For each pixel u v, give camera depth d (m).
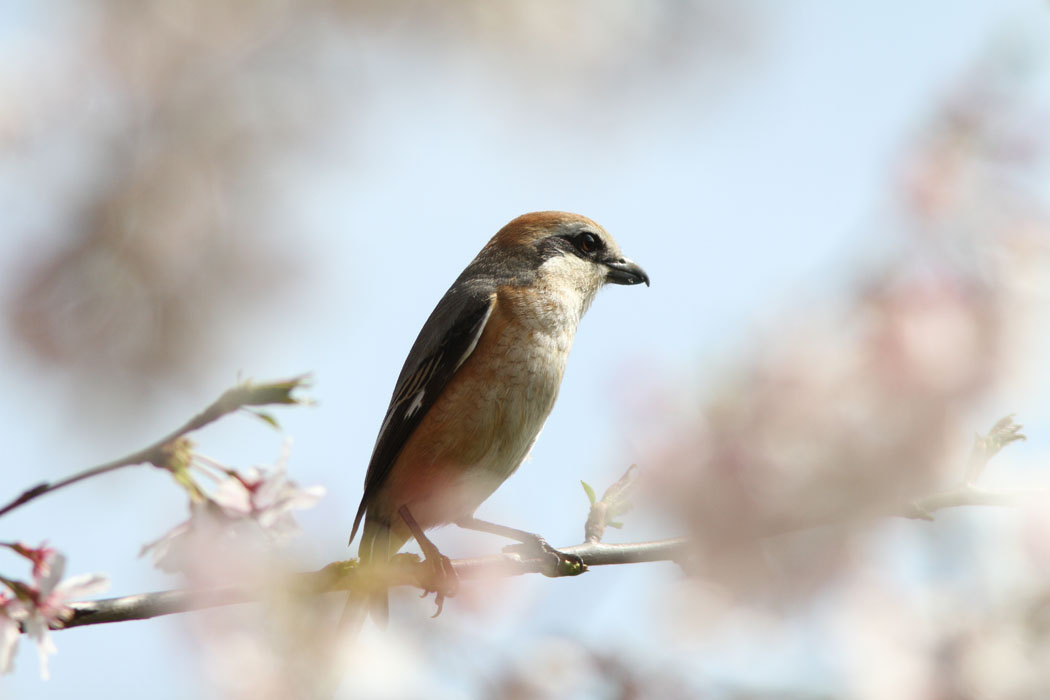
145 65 2.00
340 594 2.83
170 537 2.87
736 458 2.08
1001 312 2.14
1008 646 2.36
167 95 2.01
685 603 2.32
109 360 2.01
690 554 2.17
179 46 2.00
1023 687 2.33
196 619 2.52
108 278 2.00
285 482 2.98
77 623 2.84
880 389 2.08
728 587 2.13
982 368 2.08
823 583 2.10
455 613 2.81
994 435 2.77
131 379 2.01
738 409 2.10
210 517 2.88
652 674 2.48
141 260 2.01
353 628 2.71
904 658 2.28
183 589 2.84
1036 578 2.42
